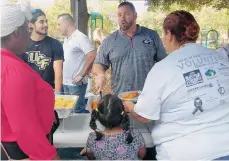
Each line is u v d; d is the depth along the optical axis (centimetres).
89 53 309
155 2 744
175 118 144
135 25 247
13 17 114
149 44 246
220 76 142
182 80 138
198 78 139
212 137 139
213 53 148
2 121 112
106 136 152
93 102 188
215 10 879
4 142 115
